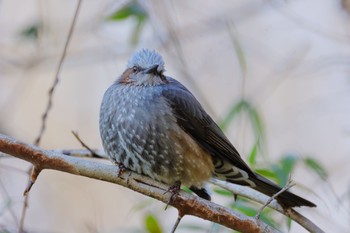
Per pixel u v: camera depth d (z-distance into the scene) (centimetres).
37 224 1441
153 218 1004
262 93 1509
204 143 998
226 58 1464
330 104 1552
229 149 1005
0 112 1506
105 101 979
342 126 1530
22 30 1425
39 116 1558
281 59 1506
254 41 1505
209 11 1498
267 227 817
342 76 1558
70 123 1550
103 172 845
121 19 1280
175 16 1408
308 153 1514
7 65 1556
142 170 950
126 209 1461
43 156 802
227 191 996
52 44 1513
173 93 982
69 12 1514
